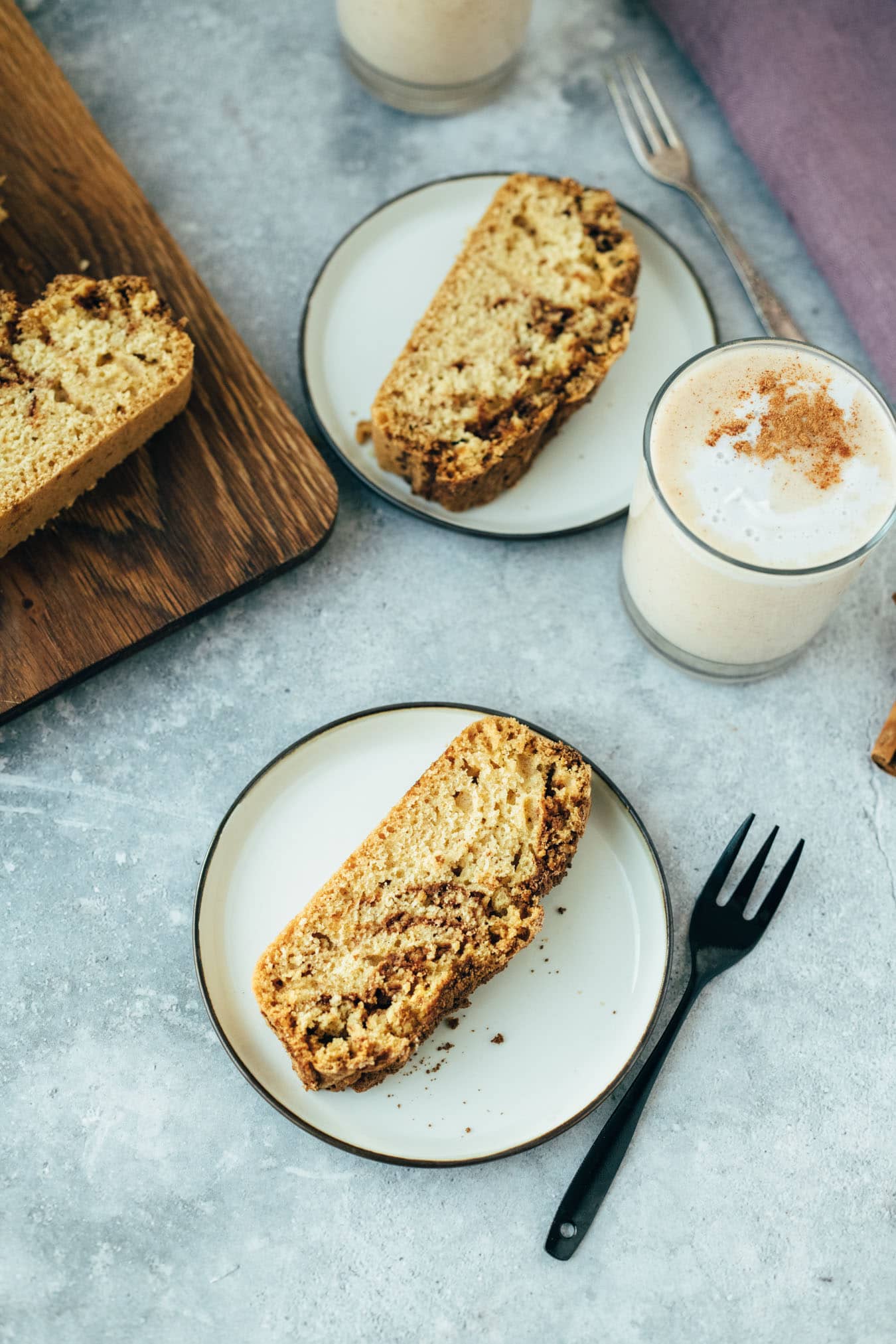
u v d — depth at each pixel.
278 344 0.72
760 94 0.73
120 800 0.66
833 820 0.67
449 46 0.72
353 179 0.75
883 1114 0.64
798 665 0.69
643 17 0.77
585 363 0.69
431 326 0.69
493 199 0.71
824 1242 0.63
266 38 0.77
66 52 0.76
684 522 0.61
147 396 0.66
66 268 0.70
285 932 0.62
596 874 0.65
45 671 0.65
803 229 0.73
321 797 0.65
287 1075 0.62
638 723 0.68
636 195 0.75
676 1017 0.63
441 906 0.62
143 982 0.64
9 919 0.65
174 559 0.67
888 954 0.66
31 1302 0.61
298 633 0.68
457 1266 0.62
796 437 0.62
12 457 0.65
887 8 0.71
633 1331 0.62
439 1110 0.62
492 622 0.69
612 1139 0.62
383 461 0.69
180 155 0.75
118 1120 0.63
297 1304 0.61
